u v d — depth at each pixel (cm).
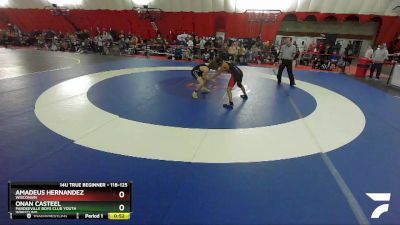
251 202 279
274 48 1559
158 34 1959
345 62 1368
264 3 1678
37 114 511
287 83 953
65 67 1104
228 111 586
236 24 1806
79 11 2089
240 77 624
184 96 700
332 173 342
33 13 2228
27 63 1184
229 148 404
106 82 823
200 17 1845
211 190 297
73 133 432
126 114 536
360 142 446
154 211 259
